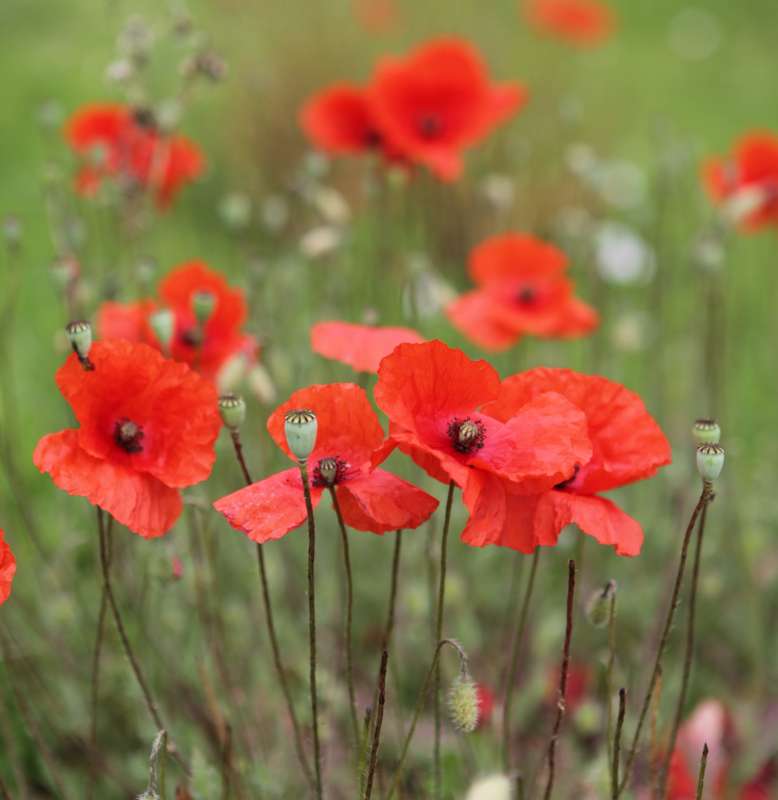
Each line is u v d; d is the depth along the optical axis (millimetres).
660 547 1759
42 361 2229
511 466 1267
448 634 1590
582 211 2127
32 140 3256
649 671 1588
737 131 3803
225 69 1619
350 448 1283
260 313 1687
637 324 1873
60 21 4109
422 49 1744
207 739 1509
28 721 1433
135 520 1289
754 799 1586
